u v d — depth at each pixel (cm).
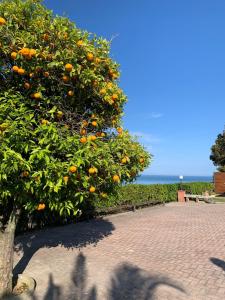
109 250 862
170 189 2353
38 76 522
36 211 1101
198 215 1583
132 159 589
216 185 3094
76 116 567
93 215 1430
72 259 772
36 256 794
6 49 483
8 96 496
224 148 3725
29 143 465
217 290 586
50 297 553
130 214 1593
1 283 552
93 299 547
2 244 561
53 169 458
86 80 513
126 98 602
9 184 480
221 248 890
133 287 599
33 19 507
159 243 950
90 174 504
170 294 567
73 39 503
